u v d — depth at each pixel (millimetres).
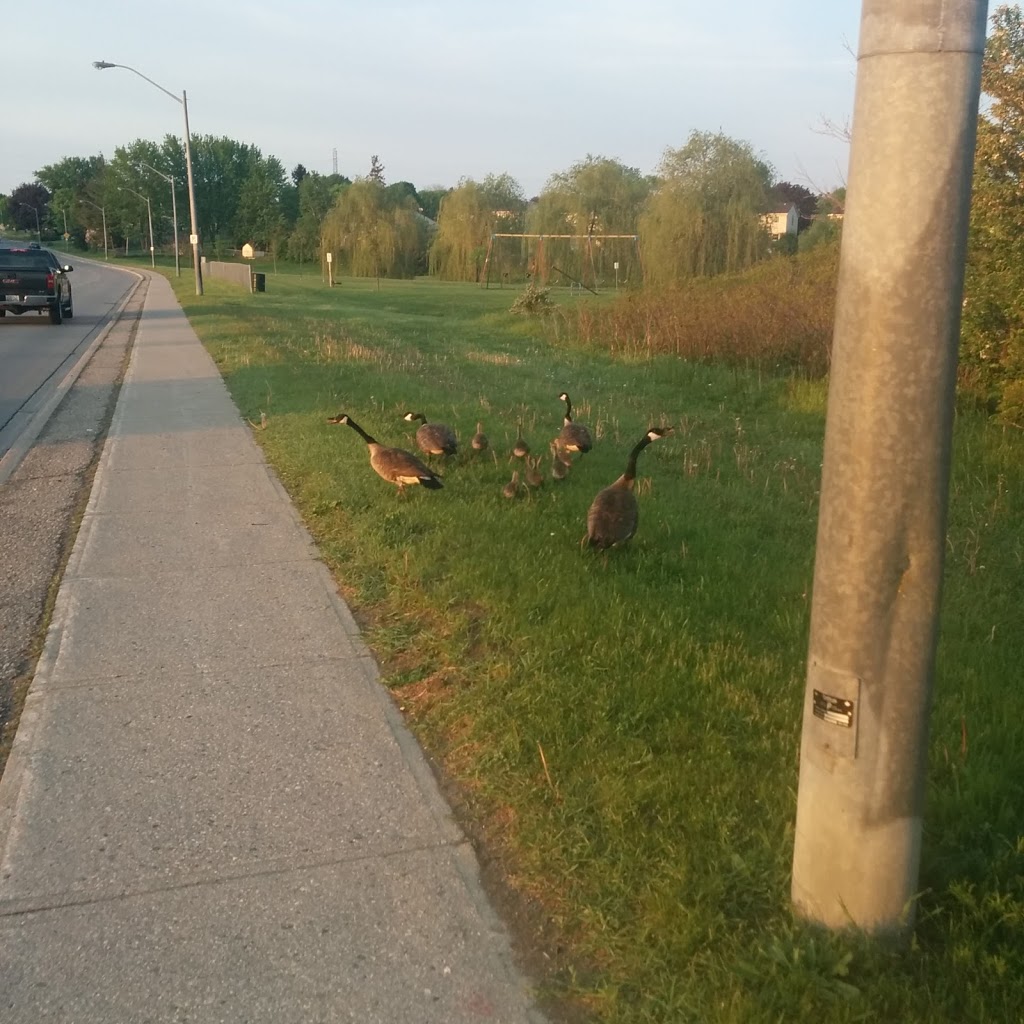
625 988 2928
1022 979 2818
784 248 45062
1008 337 10938
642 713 4383
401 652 5305
